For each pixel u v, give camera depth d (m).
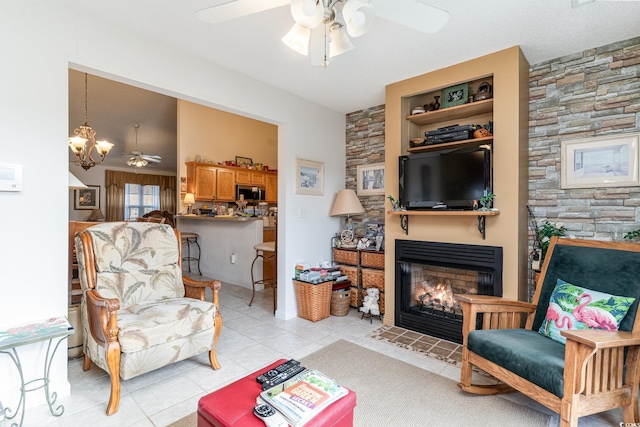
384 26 2.19
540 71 2.71
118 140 7.62
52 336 1.67
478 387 2.00
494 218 2.60
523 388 1.64
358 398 1.95
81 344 2.47
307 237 3.69
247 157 7.22
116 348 1.82
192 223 5.99
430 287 3.14
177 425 1.70
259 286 4.76
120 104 6.02
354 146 4.13
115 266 2.34
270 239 5.01
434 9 1.47
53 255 1.95
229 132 6.84
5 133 1.78
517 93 2.48
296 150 3.53
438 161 2.83
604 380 1.52
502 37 2.34
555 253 2.18
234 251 5.14
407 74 2.99
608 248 1.96
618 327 1.65
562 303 1.90
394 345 2.74
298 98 3.54
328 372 2.27
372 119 3.94
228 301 4.13
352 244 3.86
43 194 1.91
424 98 3.33
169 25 2.20
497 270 2.57
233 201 6.63
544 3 1.94
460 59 2.70
